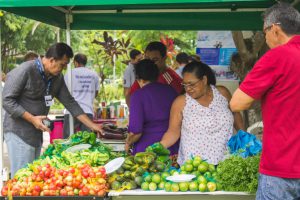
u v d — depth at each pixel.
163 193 3.14
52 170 3.32
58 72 4.09
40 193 3.20
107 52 11.80
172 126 3.79
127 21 5.87
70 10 5.71
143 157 3.43
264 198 2.68
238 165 3.10
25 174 3.41
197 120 3.62
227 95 3.83
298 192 2.63
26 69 3.98
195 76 3.58
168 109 3.99
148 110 3.94
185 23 5.87
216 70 6.57
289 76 2.55
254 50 6.15
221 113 3.65
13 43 17.78
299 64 2.55
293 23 2.65
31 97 4.08
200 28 5.88
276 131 2.61
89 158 3.56
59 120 6.90
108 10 5.82
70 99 4.57
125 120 6.98
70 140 4.04
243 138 3.49
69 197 3.13
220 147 3.61
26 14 4.46
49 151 3.91
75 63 7.02
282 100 2.57
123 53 11.72
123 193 3.16
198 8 5.82
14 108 3.93
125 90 7.30
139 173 3.29
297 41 2.64
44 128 3.96
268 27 2.70
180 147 3.75
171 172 3.35
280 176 2.60
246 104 2.64
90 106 6.98
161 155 3.60
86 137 3.95
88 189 3.14
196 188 3.14
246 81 2.64
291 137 2.57
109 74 14.90
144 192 3.16
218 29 5.86
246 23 5.83
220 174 3.15
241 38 6.13
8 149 4.12
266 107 2.66
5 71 17.73
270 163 2.63
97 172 3.24
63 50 3.99
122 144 5.25
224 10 5.80
